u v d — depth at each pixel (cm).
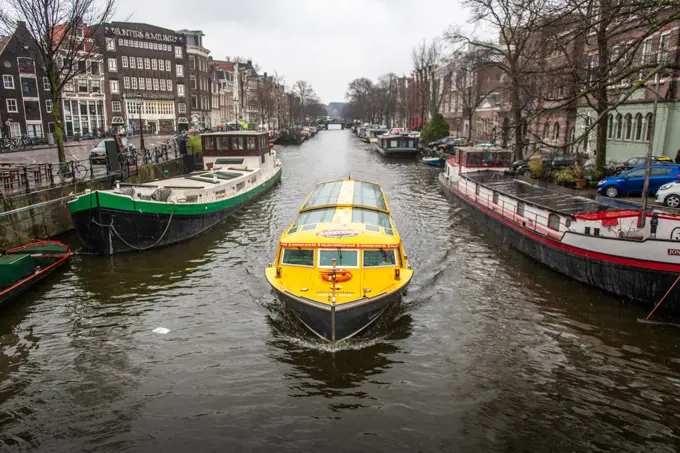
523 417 866
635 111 3095
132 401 912
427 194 3106
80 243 1927
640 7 1434
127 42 6600
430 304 1338
